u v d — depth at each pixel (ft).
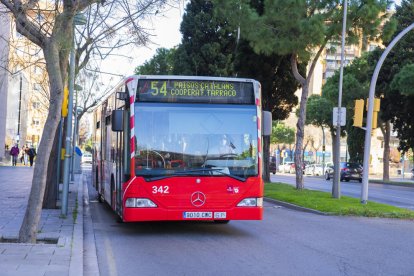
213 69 120.16
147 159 37.04
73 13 31.71
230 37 122.52
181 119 37.76
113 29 39.81
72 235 35.94
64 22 31.78
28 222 31.81
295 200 65.46
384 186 133.18
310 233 41.60
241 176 37.99
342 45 68.44
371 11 70.13
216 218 37.35
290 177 178.81
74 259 27.63
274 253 32.60
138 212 36.63
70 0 31.50
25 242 31.71
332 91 162.30
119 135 42.32
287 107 105.40
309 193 75.05
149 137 37.27
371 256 32.14
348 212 55.42
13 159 160.97
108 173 50.78
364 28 73.15
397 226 47.67
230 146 38.11
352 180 165.58
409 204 75.51
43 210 51.96
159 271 27.45
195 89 38.19
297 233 41.47
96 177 67.51
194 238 38.29
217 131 38.09
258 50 76.02
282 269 28.02
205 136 37.88
